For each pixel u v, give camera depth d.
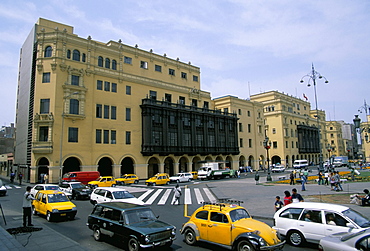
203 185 39.66
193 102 62.19
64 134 40.22
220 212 10.85
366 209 16.94
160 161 51.84
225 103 72.06
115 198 19.00
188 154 56.22
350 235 8.57
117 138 46.53
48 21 47.56
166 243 10.53
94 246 11.37
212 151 61.66
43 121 39.19
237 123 71.00
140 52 53.56
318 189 27.62
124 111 48.22
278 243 9.72
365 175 42.62
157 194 29.48
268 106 92.88
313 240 10.98
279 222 12.10
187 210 19.75
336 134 120.81
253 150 76.06
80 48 43.91
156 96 54.22
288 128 91.25
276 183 36.12
